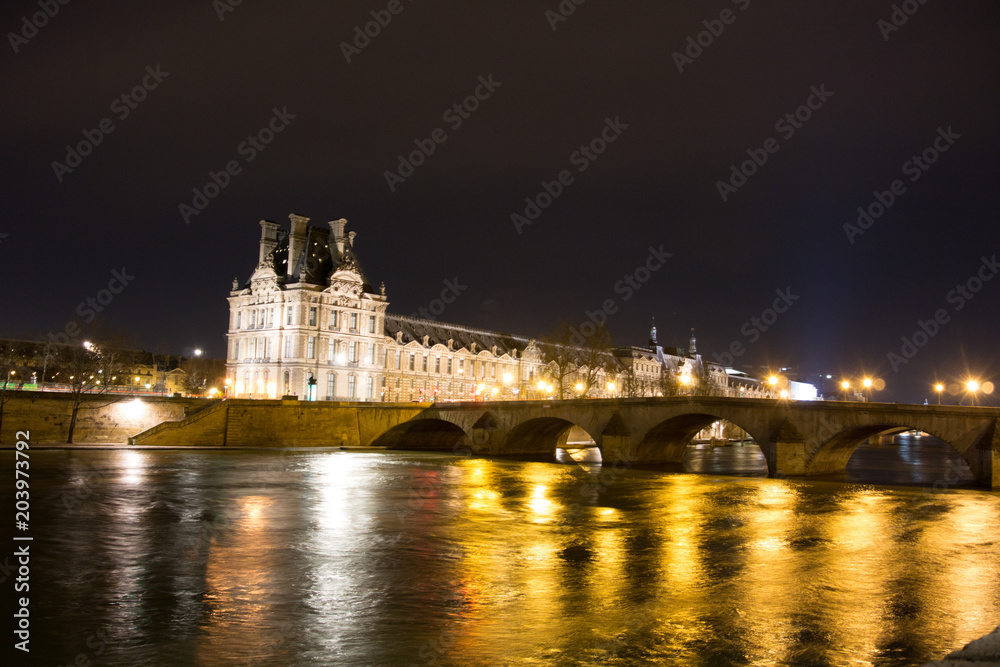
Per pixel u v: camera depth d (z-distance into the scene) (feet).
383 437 372.17
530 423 339.77
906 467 313.32
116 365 360.69
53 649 80.07
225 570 113.70
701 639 85.35
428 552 129.29
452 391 536.01
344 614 93.40
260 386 448.24
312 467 257.75
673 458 319.47
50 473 210.79
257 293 459.73
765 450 255.09
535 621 91.35
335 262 463.83
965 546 137.49
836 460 270.26
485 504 185.57
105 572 110.52
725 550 133.49
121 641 82.64
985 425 214.48
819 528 155.43
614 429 292.61
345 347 456.04
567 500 195.83
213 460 265.54
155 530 141.08
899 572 117.39
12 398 290.97
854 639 85.76
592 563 122.83
